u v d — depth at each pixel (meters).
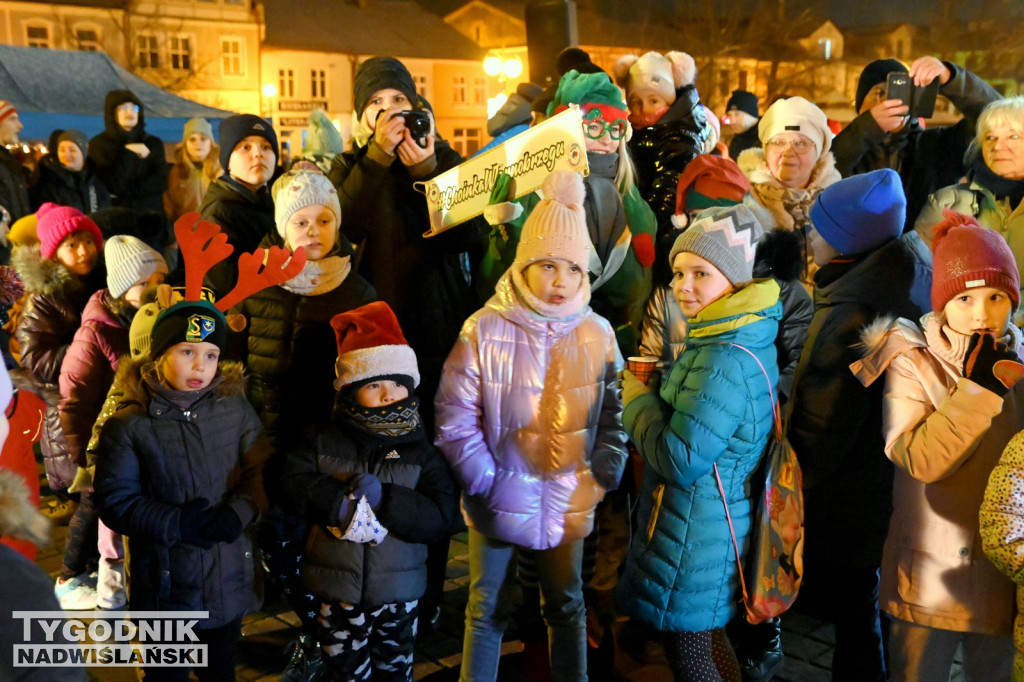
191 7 36.66
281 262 2.90
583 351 2.76
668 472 2.54
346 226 3.52
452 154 3.72
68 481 4.22
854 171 4.58
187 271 2.71
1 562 1.45
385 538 2.66
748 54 34.22
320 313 3.18
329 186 3.21
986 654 2.54
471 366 2.75
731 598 2.66
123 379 2.73
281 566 2.83
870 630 2.89
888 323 2.60
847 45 39.94
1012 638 2.51
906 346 2.51
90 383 3.72
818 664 3.32
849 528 2.81
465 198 3.15
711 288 2.59
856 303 2.79
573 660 2.85
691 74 4.18
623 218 3.51
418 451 2.72
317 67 40.47
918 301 2.82
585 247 2.71
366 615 2.68
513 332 2.74
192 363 2.67
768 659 3.20
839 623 2.93
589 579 3.27
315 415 3.21
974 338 2.39
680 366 2.64
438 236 3.56
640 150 4.12
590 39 41.06
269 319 3.21
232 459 2.77
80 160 7.73
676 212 3.42
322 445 2.67
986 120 3.83
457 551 4.42
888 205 2.79
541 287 2.70
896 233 2.84
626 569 2.79
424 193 3.50
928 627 2.49
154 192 8.34
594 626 3.33
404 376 2.69
